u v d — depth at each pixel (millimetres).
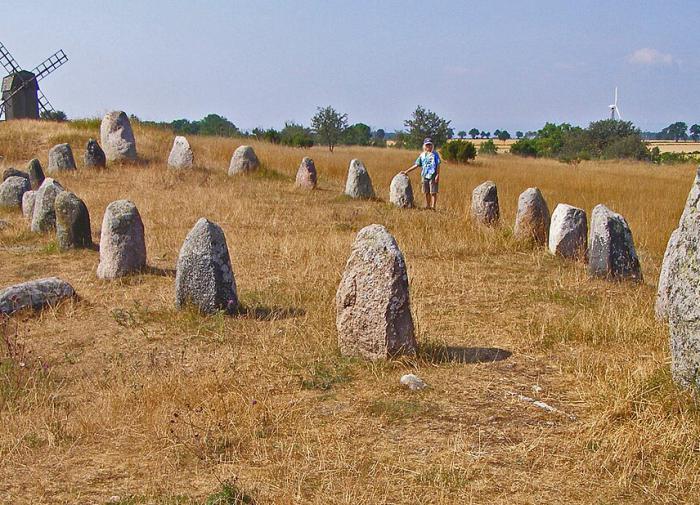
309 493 5008
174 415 5953
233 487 4996
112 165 24594
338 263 12031
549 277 11445
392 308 7375
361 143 67312
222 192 19641
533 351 7875
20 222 16078
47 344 8383
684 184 27016
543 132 80938
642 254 14180
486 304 9828
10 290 9445
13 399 6727
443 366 7387
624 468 5207
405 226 15484
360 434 5887
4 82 40500
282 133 57906
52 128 30828
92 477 5340
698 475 5133
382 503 4828
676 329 6309
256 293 10164
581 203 20234
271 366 7395
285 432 5945
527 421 6074
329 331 8438
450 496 4910
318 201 19359
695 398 6078
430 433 5875
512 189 23469
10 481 5305
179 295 9352
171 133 33062
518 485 5070
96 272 11508
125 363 7719
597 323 8586
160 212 16703
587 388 6594
